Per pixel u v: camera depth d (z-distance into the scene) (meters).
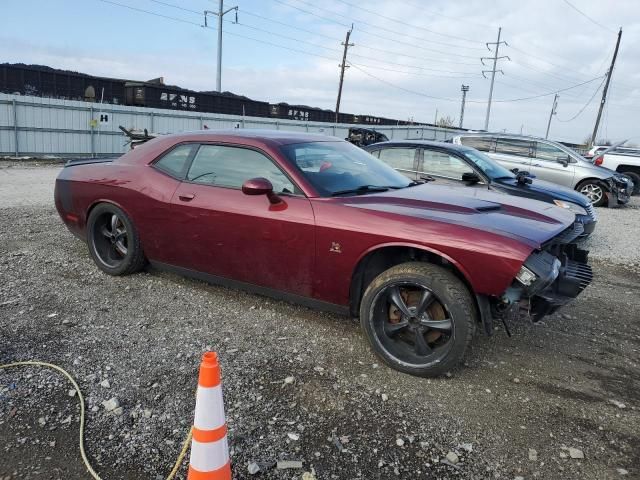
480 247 3.06
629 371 3.56
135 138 12.70
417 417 2.86
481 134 12.52
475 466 2.48
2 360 3.30
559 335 4.15
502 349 3.81
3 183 11.98
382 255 3.59
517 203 4.04
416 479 2.38
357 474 2.39
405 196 3.82
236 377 3.19
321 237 3.54
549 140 12.32
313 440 2.62
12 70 22.44
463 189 4.51
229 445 2.55
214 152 4.26
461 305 3.11
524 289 3.07
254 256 3.89
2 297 4.34
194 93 27.05
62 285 4.68
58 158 19.47
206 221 4.07
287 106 33.59
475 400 3.06
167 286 4.73
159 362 3.34
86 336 3.68
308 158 4.04
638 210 12.64
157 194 4.40
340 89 45.12
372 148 8.00
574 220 3.95
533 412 2.97
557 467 2.50
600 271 6.37
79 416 2.74
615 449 2.66
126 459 2.43
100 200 4.83
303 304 3.87
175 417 2.75
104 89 25.42
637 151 17.55
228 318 4.09
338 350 3.62
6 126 18.33
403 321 3.35
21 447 2.49
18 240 6.20
